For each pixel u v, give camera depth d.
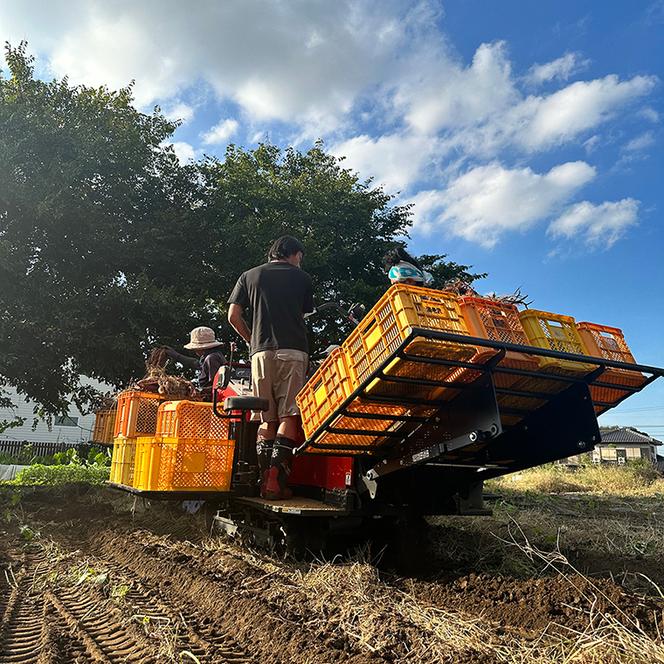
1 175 13.13
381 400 3.56
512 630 2.84
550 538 5.13
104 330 14.37
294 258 4.81
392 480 4.25
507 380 3.75
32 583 3.77
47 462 13.68
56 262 14.94
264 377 4.38
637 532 5.78
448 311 3.37
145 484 4.64
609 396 4.14
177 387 5.52
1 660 2.49
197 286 16.25
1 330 13.17
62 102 16.03
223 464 4.59
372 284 18.48
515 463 4.24
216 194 18.30
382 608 3.11
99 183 15.79
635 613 2.88
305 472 4.59
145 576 3.89
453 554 4.63
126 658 2.47
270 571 3.82
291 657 2.48
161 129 17.78
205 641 2.69
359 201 19.09
